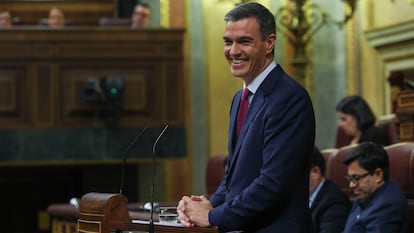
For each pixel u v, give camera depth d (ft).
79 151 47.85
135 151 48.19
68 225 37.19
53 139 47.78
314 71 55.57
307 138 18.39
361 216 27.45
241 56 18.76
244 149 18.76
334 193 29.91
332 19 55.11
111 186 52.75
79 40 48.24
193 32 55.31
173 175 54.39
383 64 51.96
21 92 47.88
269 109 18.52
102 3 55.98
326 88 55.72
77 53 48.24
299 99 18.52
